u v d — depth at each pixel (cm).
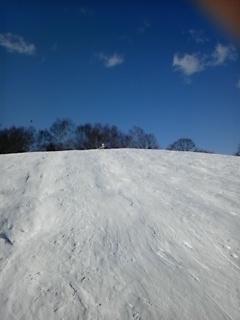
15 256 626
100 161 1346
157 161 1367
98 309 494
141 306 503
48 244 671
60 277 567
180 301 517
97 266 602
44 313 482
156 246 677
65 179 1074
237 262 624
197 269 602
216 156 1501
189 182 1077
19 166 1238
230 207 867
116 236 712
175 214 821
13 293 523
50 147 4238
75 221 776
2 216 788
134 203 889
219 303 516
